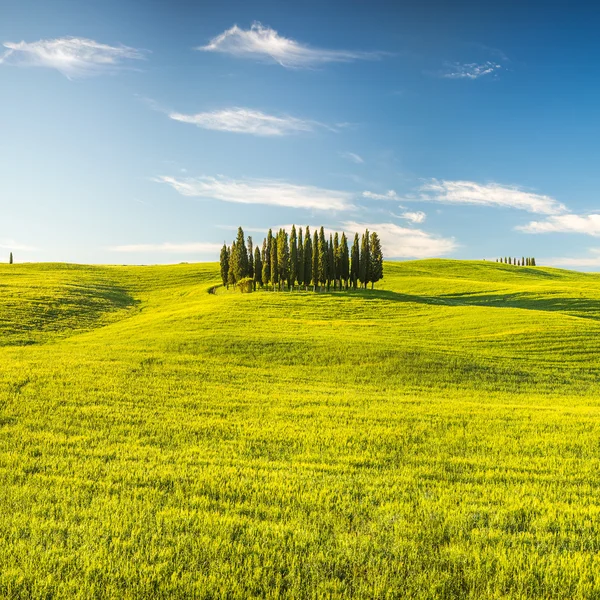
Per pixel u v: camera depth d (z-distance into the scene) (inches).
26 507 386.6
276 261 3863.2
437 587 284.5
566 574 300.8
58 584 279.4
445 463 534.0
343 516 381.4
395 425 700.0
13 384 871.1
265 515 382.3
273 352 1464.1
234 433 638.5
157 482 446.3
